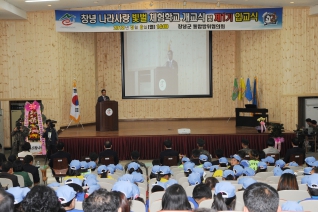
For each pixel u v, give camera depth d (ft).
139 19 48.01
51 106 49.37
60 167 33.30
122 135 43.78
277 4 48.01
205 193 14.19
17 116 49.75
